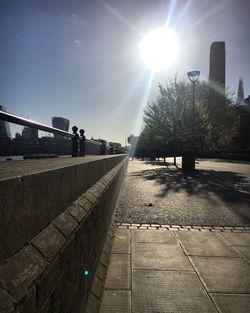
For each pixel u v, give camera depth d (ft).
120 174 39.83
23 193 5.36
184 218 25.96
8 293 4.38
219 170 81.61
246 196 36.96
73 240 7.93
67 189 8.57
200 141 107.45
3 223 4.60
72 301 7.91
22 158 12.99
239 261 16.53
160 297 12.51
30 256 5.40
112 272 14.93
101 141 39.83
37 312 5.25
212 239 20.44
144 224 24.08
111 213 22.81
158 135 107.65
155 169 88.99
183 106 101.40
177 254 17.56
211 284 13.74
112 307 11.67
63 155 20.54
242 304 12.02
